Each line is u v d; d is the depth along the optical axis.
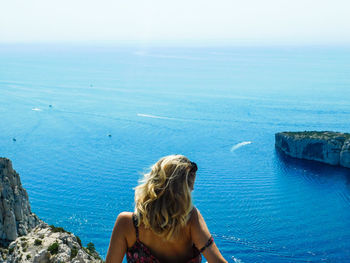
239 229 149.38
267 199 181.50
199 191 197.50
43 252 27.70
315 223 153.00
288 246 134.50
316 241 138.12
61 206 178.12
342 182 188.75
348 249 131.38
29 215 55.34
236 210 169.62
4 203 50.03
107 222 159.62
